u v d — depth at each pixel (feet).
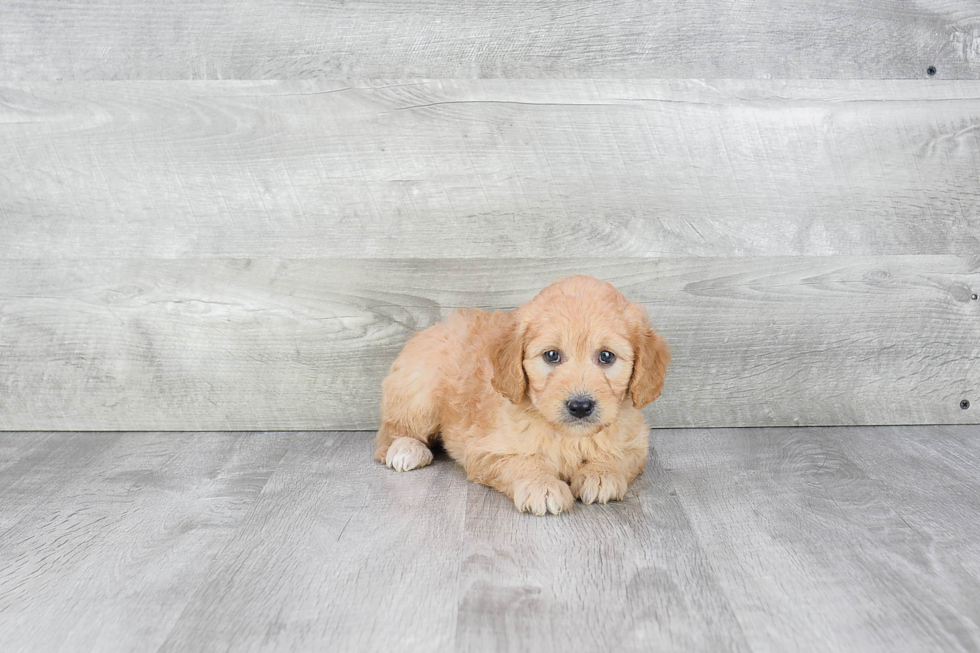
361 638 1.38
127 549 1.73
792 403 2.57
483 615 1.45
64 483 2.12
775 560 1.66
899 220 2.49
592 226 2.46
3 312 2.51
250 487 2.09
